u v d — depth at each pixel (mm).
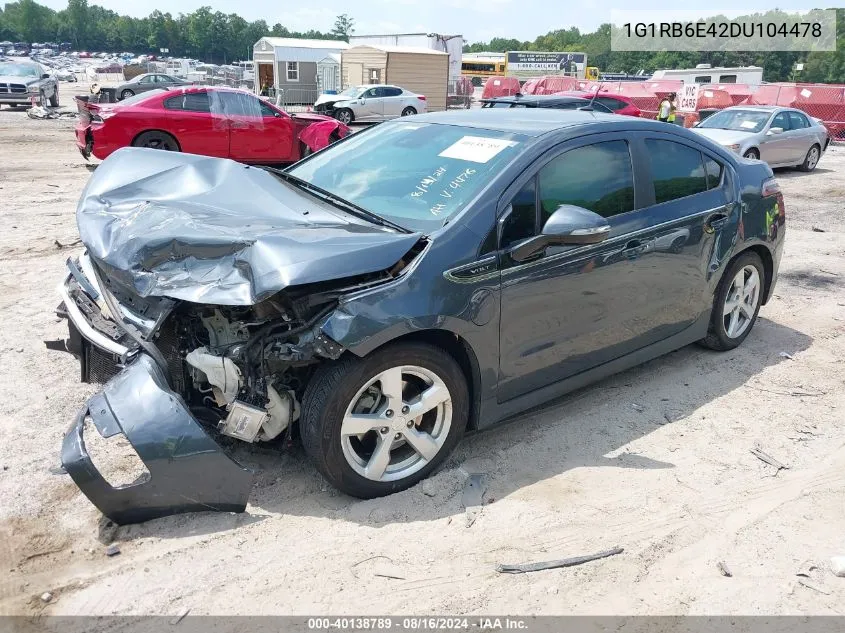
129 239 3199
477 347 3432
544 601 2768
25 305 5738
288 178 4250
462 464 3688
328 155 4574
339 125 13719
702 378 4852
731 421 4258
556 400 4469
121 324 3246
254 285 2850
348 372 3066
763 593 2846
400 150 4188
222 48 170125
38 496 3279
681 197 4480
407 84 31953
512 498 3410
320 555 2959
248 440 3133
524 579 2877
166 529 3080
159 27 165625
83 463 2863
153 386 2990
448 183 3697
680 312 4602
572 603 2764
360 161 4262
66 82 61094
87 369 3861
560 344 3852
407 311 3113
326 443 3104
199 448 2939
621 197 4105
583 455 3834
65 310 3895
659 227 4246
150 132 12867
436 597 2764
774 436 4098
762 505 3432
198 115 13133
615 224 4012
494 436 4004
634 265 4105
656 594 2828
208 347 3162
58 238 8070
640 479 3617
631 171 4188
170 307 3031
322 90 36469
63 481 3400
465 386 3484
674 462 3789
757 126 15492
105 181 3988
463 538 3107
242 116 13539
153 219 3348
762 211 5078
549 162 3768
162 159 4188
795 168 17141
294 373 3277
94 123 12617
